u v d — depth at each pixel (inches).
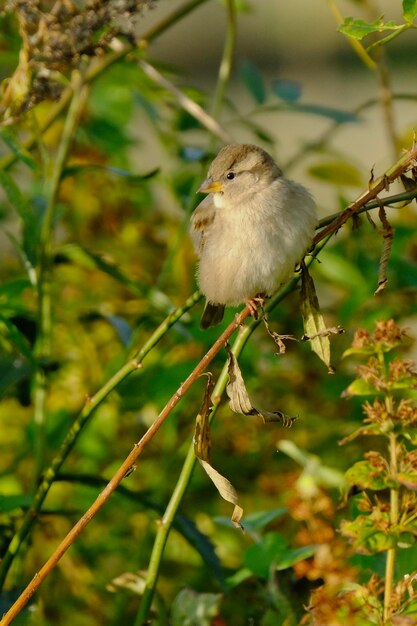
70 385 412.2
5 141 314.8
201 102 460.1
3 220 458.3
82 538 381.7
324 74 708.7
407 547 263.0
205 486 392.5
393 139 429.7
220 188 335.6
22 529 285.3
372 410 251.4
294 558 280.1
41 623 341.4
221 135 389.4
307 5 704.4
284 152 591.5
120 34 293.9
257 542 301.0
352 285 383.2
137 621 271.4
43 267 342.6
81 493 388.8
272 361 400.5
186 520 294.7
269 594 298.5
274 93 444.8
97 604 362.6
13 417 415.2
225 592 289.7
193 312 418.3
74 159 450.9
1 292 350.0
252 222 322.7
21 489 393.7
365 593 245.8
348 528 245.0
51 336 363.3
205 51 739.4
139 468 397.7
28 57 290.8
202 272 339.0
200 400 393.4
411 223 436.1
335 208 495.5
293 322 412.8
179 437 407.5
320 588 251.8
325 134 437.7
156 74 398.6
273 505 380.5
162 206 483.5
